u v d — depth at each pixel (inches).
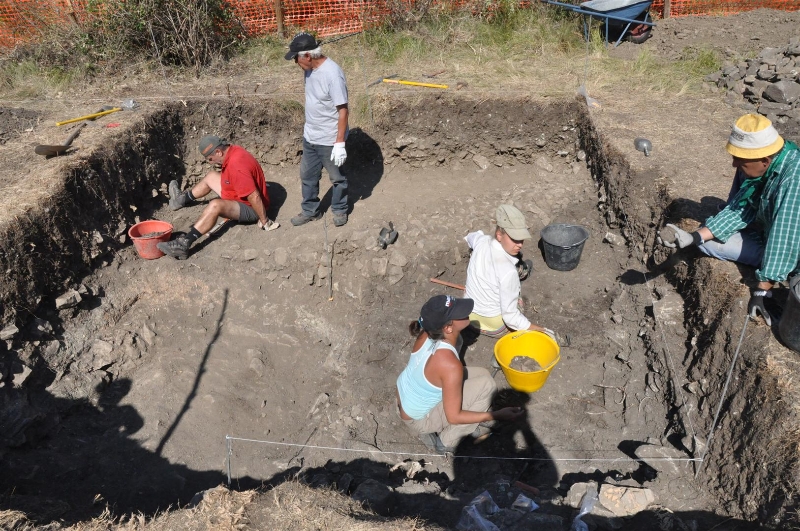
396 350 205.3
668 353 173.6
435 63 322.3
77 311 207.2
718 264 172.1
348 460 173.6
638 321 195.9
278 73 316.5
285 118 284.5
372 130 284.8
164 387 195.5
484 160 288.0
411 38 339.0
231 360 205.5
